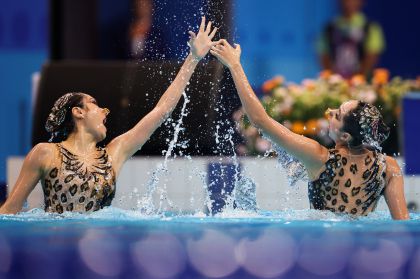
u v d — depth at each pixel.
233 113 20.09
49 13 25.72
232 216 14.43
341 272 8.51
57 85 20.86
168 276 8.35
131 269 8.63
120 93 20.52
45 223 12.73
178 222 12.99
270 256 9.38
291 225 12.49
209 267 8.77
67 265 8.77
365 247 10.01
